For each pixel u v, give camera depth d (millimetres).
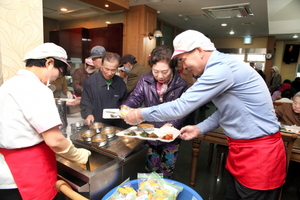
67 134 1458
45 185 904
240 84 961
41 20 1526
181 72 3770
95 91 1812
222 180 2396
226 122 1084
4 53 1352
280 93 4461
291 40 9359
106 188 1063
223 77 932
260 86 981
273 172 1015
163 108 1044
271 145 1001
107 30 5223
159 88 1537
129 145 1245
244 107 989
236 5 4570
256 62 8922
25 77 840
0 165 853
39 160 877
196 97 968
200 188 2232
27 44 1462
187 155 3062
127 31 5059
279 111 2525
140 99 1609
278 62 9820
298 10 6012
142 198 856
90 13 5367
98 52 2381
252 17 5496
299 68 9836
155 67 1354
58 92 2420
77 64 5535
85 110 1768
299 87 5008
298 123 2367
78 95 2879
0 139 819
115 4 4215
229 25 6625
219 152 2393
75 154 955
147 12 4895
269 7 5914
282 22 7250
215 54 1013
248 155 1027
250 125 1002
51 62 879
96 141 1245
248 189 1052
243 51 9125
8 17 1345
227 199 1271
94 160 1248
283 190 2283
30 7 1451
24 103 784
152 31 5184
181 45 1021
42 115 791
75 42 5527
